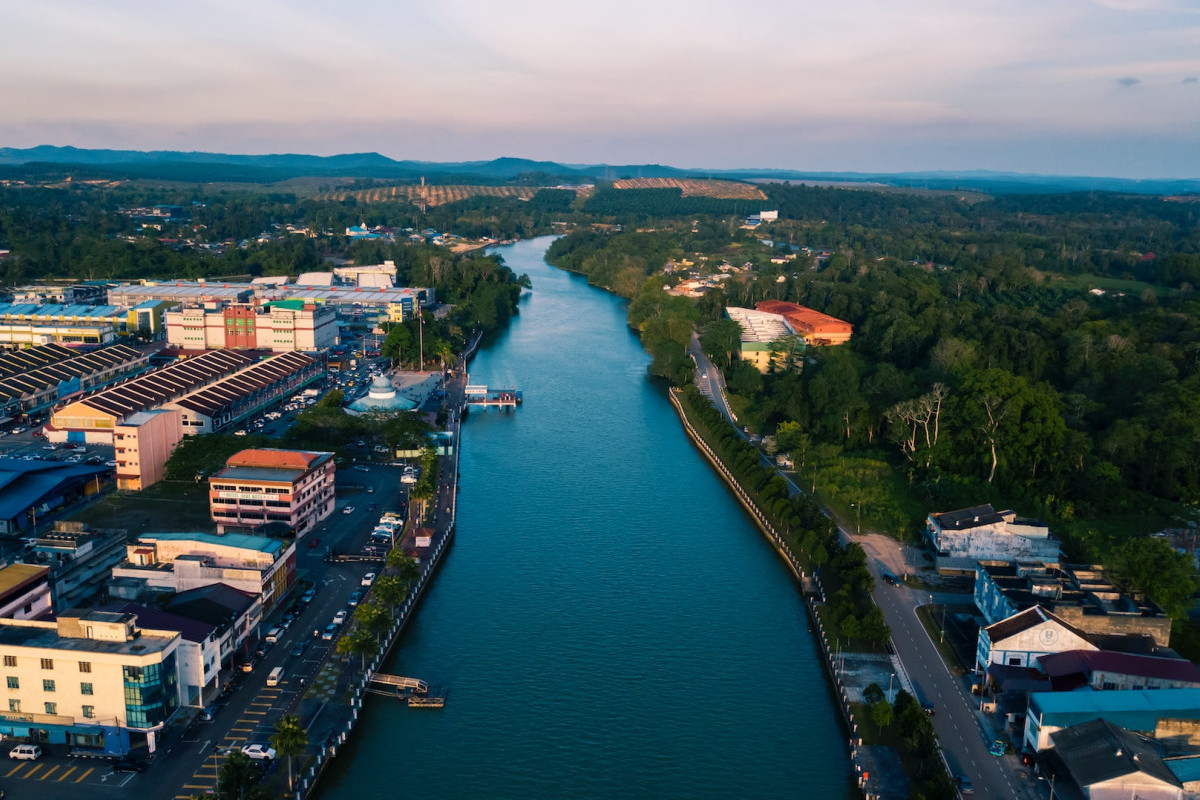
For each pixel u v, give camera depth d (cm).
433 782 15662
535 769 16038
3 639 15862
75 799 14200
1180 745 15388
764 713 17788
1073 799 14325
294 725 14700
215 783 14625
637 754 16488
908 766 15725
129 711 15400
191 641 16375
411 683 18162
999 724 16762
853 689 17925
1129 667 16912
